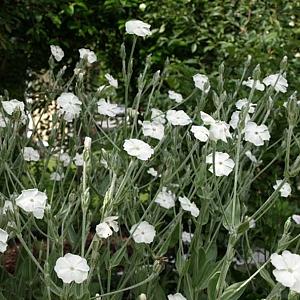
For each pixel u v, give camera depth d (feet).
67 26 3.91
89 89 3.95
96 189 1.93
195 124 2.36
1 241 1.47
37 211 1.58
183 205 1.85
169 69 2.77
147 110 2.10
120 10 3.86
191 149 1.96
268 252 2.40
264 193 2.57
